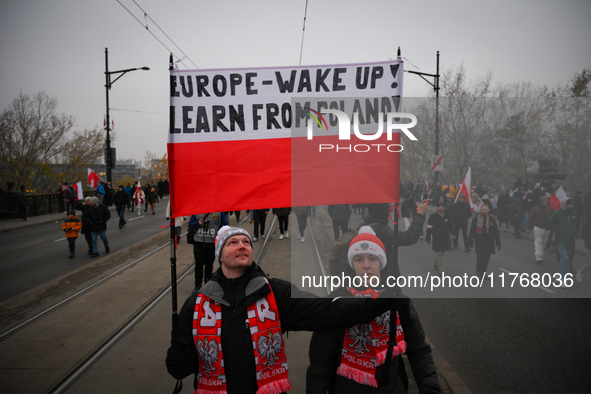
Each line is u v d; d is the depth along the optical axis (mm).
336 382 2150
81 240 12766
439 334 4777
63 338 4613
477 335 4719
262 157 2434
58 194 22141
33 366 3934
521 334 4707
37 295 6469
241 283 2158
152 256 9469
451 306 5738
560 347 4352
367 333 2098
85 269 8352
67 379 3682
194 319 2107
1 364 3980
